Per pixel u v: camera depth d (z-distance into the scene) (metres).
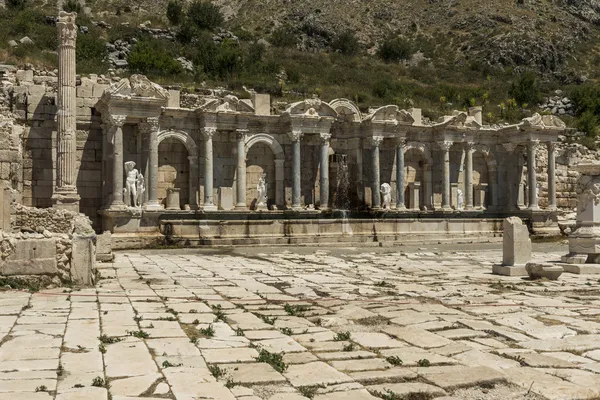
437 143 43.94
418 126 42.88
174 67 50.88
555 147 45.81
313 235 36.84
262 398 7.86
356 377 8.81
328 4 102.75
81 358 9.48
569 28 96.19
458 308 14.62
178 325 12.15
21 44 45.78
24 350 9.88
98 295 15.63
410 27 98.00
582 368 9.54
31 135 34.53
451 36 93.12
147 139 34.22
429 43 91.50
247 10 99.69
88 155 35.75
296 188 38.22
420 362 9.61
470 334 11.81
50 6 68.62
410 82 66.50
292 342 10.90
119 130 33.16
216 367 9.12
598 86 70.44
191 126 36.88
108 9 78.00
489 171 46.44
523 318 13.27
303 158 40.56
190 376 8.64
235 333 11.54
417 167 44.44
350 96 49.97
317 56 70.00
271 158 39.84
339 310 14.29
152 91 33.75
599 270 22.98
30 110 34.56
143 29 60.50
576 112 65.88
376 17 100.75
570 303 15.54
